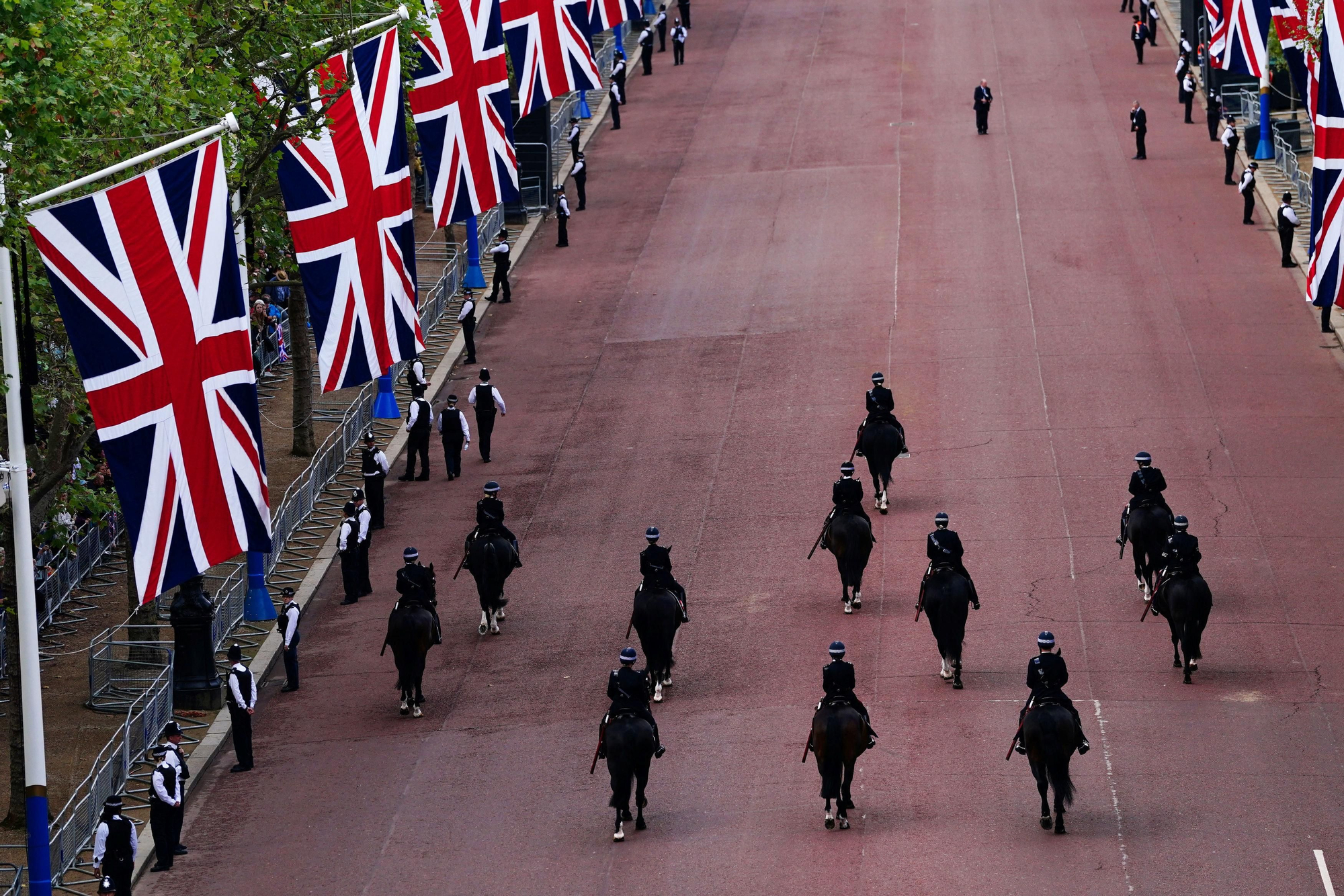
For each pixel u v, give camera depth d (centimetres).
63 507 14838
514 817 12175
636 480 18400
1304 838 11050
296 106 16762
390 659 15162
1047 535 16225
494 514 15300
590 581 16138
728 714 13350
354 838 12125
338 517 18388
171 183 11706
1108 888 10538
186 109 14312
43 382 13288
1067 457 18038
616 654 14650
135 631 15000
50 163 12388
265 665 15088
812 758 12562
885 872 10881
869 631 14512
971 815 11544
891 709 13125
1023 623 14500
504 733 13488
